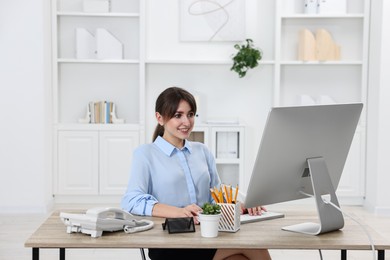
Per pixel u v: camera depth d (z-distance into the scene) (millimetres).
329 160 2648
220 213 2416
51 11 6336
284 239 2361
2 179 6047
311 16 6324
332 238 2395
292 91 6680
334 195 2547
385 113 5969
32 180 6059
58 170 6414
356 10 6531
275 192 2564
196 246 2264
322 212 2471
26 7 5953
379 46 5980
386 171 5984
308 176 2615
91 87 6656
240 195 2932
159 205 2674
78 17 6562
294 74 6672
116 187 6430
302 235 2434
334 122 2553
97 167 6410
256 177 2453
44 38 6016
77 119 6664
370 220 5727
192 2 6578
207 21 6594
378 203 6008
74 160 6402
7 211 6062
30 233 5184
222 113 6719
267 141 2389
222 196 2498
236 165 6430
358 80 6664
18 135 6035
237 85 6695
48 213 6051
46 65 6125
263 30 6605
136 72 6664
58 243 2252
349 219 2756
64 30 6566
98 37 6371
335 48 6395
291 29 6605
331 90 6668
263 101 6695
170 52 6648
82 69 6633
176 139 2865
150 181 2838
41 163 6059
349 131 2646
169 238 2332
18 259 4379
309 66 6664
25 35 5969
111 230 2393
